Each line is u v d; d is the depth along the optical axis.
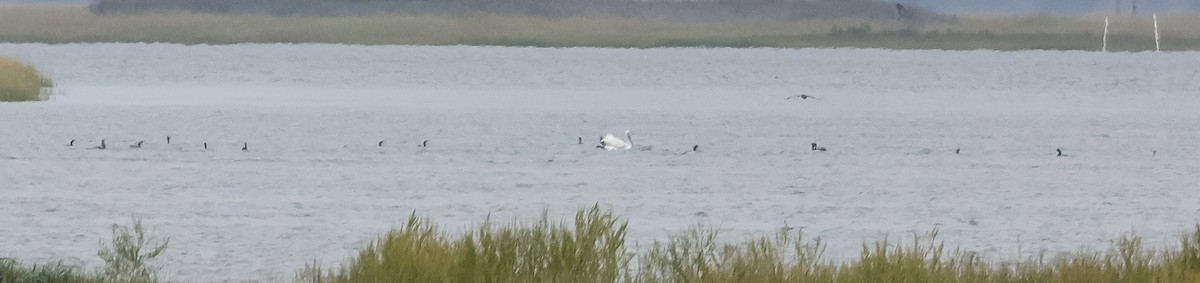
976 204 20.22
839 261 14.74
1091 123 39.69
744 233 16.88
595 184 22.59
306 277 13.16
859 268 11.34
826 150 29.56
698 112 43.50
